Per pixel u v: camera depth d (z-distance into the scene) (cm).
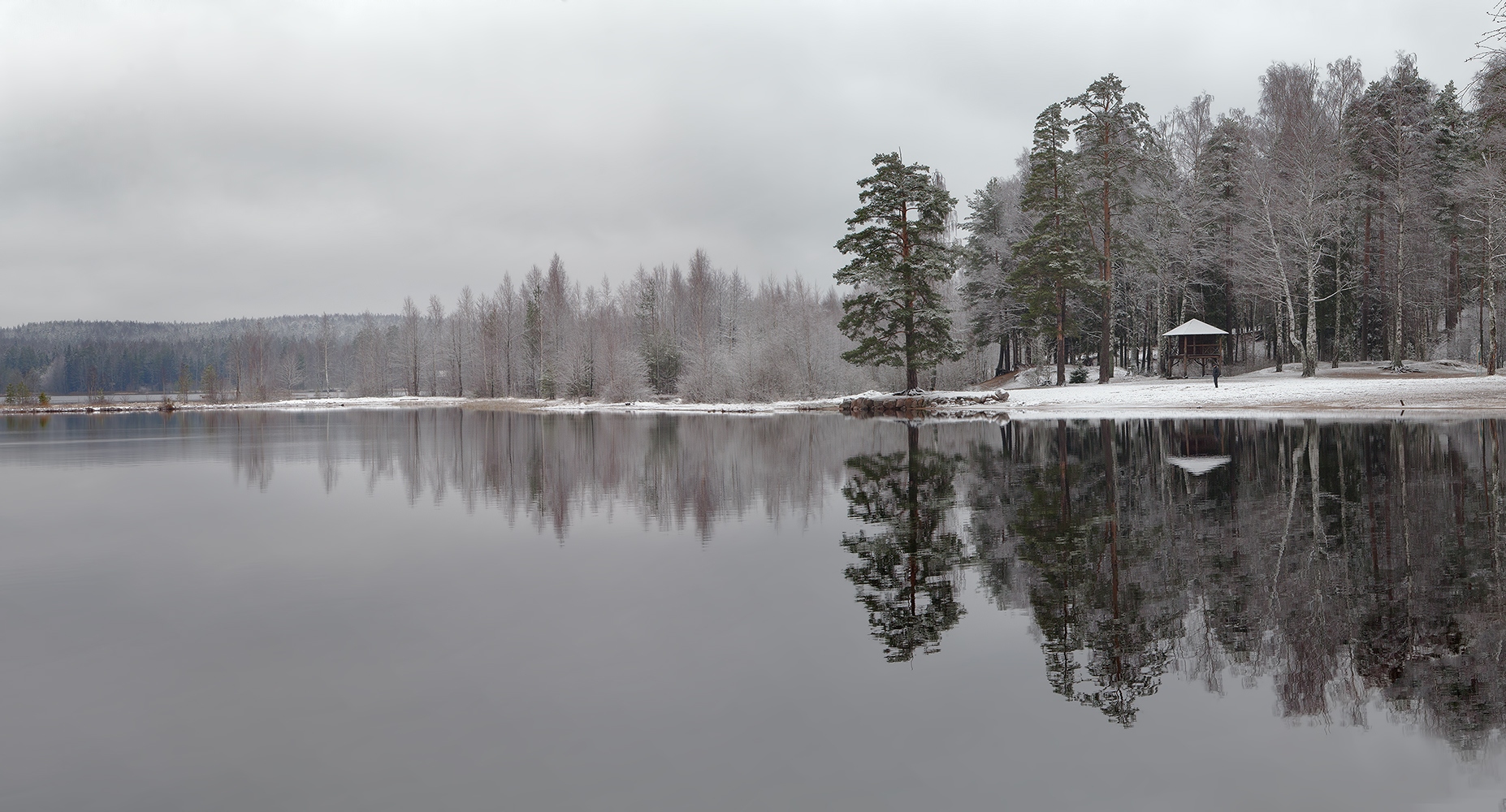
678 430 3562
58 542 1205
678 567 992
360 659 676
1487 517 1134
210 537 1243
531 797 446
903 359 4753
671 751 502
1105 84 4872
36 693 610
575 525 1299
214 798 452
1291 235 4716
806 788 454
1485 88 3209
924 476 1784
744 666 648
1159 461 1861
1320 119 4606
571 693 595
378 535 1241
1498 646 648
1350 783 450
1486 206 4075
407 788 461
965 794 445
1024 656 662
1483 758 475
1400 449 1920
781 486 1689
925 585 885
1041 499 1417
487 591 888
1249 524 1142
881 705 568
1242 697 571
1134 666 634
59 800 452
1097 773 466
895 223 4603
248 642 723
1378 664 618
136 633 755
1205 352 4766
